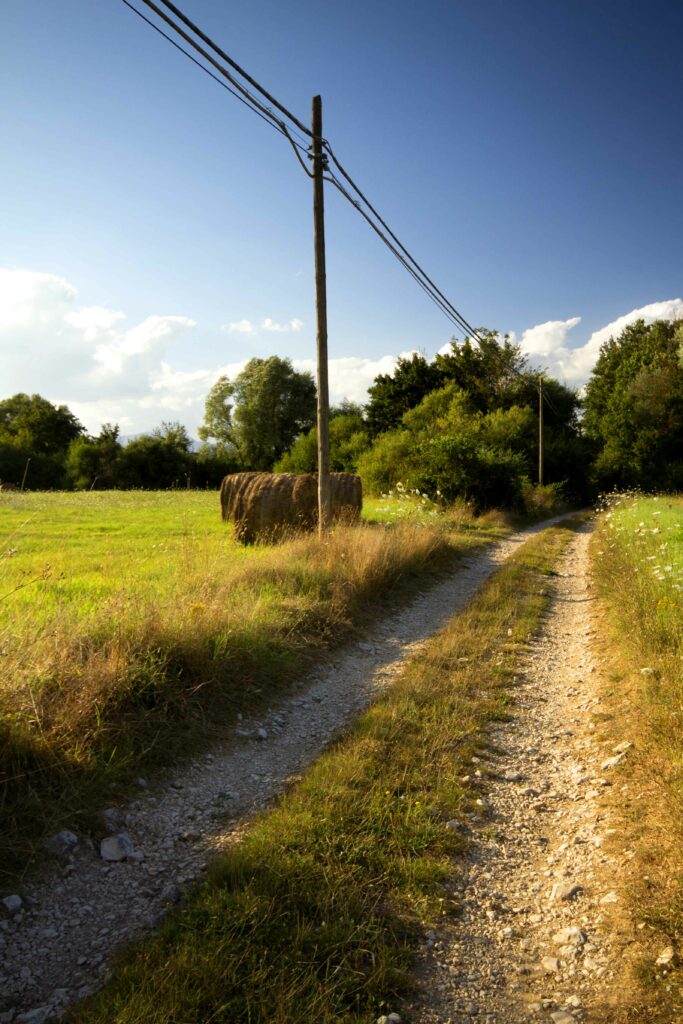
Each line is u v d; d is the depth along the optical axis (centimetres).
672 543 1092
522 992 259
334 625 764
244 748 485
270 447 5934
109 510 2291
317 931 279
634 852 342
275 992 245
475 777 445
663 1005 241
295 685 606
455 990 260
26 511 2156
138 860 348
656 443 4272
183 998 239
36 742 382
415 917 302
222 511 1628
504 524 2120
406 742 486
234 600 702
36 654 446
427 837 362
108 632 534
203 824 387
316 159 1124
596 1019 239
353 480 1534
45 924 297
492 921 305
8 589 675
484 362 4488
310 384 6119
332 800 392
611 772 438
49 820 352
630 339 5881
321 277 1155
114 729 437
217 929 279
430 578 1123
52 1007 248
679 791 382
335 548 977
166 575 854
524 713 564
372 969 265
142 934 289
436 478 2336
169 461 5572
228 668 564
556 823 394
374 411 4525
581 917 304
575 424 5141
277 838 348
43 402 6788
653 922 286
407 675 646
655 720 485
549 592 1078
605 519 2298
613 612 841
